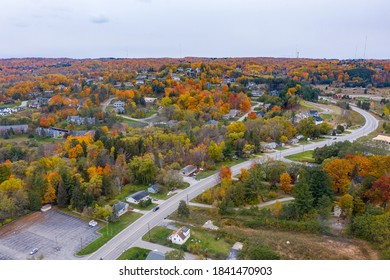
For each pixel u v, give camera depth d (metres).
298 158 116.19
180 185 96.88
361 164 88.62
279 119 146.25
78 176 88.06
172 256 57.78
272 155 120.12
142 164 97.69
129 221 78.62
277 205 77.56
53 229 76.00
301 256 61.47
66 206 85.56
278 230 72.44
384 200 74.81
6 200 79.25
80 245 69.44
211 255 63.69
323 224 70.38
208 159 112.81
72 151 112.81
